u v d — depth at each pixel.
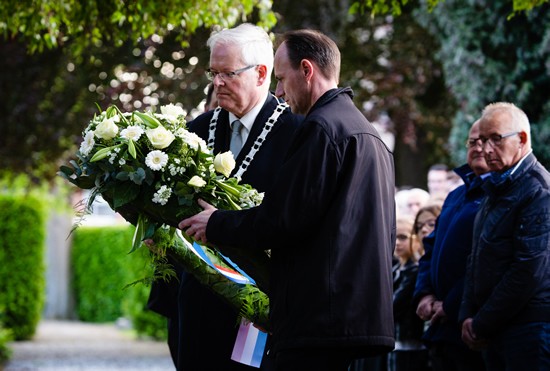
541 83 14.36
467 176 8.32
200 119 7.53
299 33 5.73
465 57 14.83
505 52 14.58
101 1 9.82
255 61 6.88
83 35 10.45
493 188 7.39
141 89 17.56
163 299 7.87
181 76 17.34
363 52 19.95
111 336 25.30
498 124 7.39
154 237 5.98
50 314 31.62
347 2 18.20
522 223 7.19
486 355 7.54
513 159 7.40
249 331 6.63
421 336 8.78
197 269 6.11
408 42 19.77
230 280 6.13
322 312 5.22
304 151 5.28
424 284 8.44
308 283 5.26
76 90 17.56
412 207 10.98
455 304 7.91
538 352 7.06
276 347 5.36
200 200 5.79
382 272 5.35
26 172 18.22
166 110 6.14
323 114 5.40
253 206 5.92
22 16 9.91
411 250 9.17
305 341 5.21
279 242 5.27
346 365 5.39
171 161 5.77
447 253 8.05
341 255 5.26
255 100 7.03
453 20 14.99
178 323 7.70
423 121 20.75
